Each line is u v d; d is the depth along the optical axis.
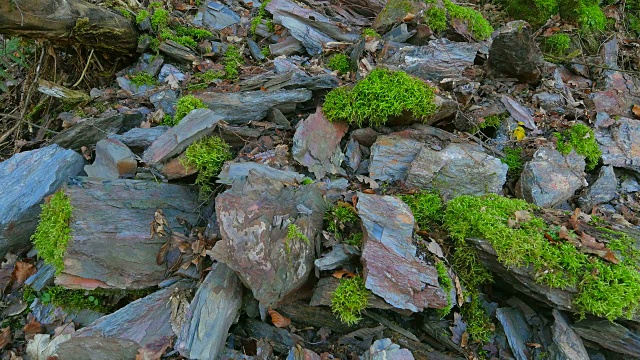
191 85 3.98
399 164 3.22
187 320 2.46
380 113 3.27
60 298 2.80
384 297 2.34
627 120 3.73
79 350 2.48
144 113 3.75
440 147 3.29
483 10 5.83
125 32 4.09
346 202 2.89
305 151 3.18
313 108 3.74
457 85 3.68
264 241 2.46
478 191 3.15
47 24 3.48
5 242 2.86
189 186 3.16
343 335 2.64
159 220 2.85
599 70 4.66
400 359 2.32
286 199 2.68
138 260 2.72
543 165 3.25
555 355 2.41
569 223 2.73
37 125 4.01
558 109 3.86
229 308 2.51
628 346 2.36
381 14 4.71
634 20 5.86
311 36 4.49
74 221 2.70
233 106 3.48
